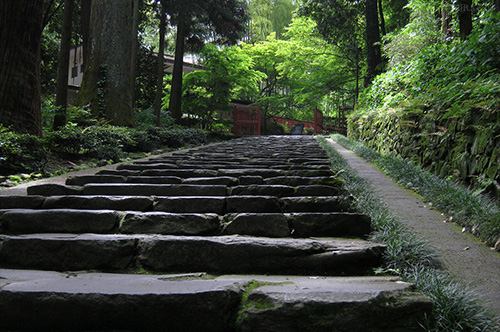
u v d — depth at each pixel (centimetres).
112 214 327
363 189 450
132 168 616
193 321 194
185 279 238
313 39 2797
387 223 320
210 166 635
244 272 261
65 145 844
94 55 1298
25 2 740
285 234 316
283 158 812
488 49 602
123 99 1296
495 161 419
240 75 2503
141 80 2258
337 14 2180
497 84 462
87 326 196
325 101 3556
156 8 2052
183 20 2014
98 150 877
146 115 1670
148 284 216
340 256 259
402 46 1119
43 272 252
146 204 374
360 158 891
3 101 720
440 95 608
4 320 198
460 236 334
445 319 183
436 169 590
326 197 375
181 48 2173
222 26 2248
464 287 229
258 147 1108
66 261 267
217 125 2734
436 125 615
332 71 2802
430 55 776
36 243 271
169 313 194
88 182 491
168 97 2556
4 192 457
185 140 1482
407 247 269
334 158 752
